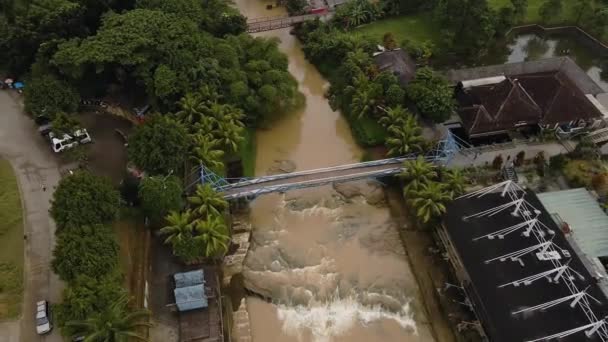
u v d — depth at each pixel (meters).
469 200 60.66
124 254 55.94
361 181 69.75
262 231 64.38
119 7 84.94
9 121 71.44
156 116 62.72
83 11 78.25
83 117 73.56
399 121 71.19
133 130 68.25
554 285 52.00
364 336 54.34
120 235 57.03
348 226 64.88
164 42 70.50
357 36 87.50
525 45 100.06
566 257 54.56
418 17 99.88
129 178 62.19
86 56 67.25
